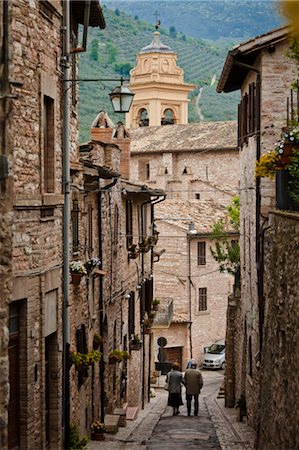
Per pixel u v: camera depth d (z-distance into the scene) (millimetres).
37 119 17172
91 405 25172
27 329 16438
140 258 40438
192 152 81750
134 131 89000
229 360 38406
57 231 19031
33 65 16891
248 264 31938
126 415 32438
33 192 16922
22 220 16203
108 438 26172
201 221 63219
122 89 20984
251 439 26844
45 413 18328
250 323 30781
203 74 139375
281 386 19438
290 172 22703
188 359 62375
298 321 17359
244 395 32625
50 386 18922
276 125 28422
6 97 11891
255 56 29609
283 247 20562
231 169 79438
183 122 102875
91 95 105688
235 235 61938
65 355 19547
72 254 21812
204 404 41219
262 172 23766
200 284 62969
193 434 28156
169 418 34094
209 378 57625
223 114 128375
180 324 62031
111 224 30391
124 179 35625
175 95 102375
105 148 30750
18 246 16000
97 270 26531
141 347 39406
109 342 29391
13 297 15617
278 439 19266
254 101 29766
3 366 11859
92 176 24516
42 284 17250
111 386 29938
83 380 22328
